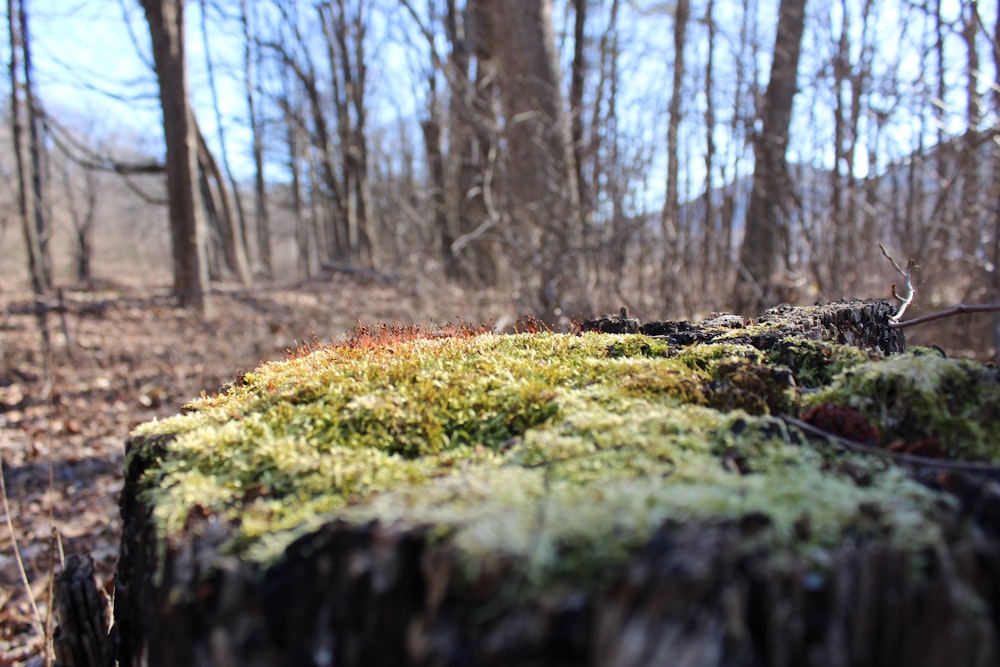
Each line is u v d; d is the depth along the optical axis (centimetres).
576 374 162
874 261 768
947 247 659
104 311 925
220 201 1909
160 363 707
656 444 113
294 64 1925
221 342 771
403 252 1261
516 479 100
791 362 168
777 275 740
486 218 801
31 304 963
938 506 93
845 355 165
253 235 4159
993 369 139
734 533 76
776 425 121
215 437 127
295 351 221
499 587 73
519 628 70
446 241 1309
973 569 76
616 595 68
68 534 381
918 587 73
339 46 1944
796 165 797
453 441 132
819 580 74
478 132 881
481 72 1137
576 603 70
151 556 110
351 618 80
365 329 221
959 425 125
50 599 216
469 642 72
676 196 755
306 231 2653
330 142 1966
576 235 631
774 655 71
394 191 1379
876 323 244
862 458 114
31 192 1148
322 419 136
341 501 103
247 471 118
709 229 734
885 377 134
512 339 200
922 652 72
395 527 82
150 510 114
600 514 80
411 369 162
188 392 627
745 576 73
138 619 120
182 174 989
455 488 97
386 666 78
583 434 123
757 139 743
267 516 101
